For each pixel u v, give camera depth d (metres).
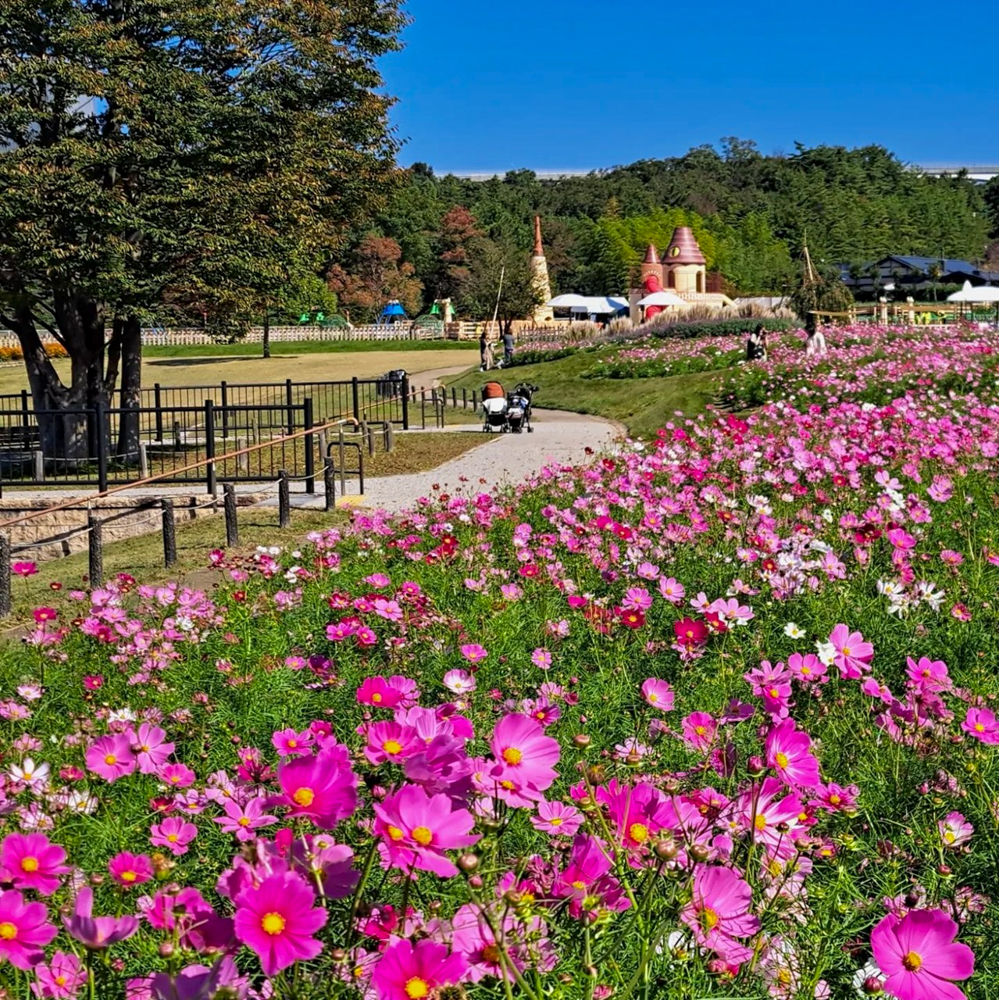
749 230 113.19
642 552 6.88
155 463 21.00
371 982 1.93
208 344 65.38
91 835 3.38
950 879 3.17
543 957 1.99
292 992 1.96
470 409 30.45
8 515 15.36
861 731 4.39
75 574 11.63
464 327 69.88
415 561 7.95
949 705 4.53
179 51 21.22
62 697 5.73
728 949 2.09
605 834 2.23
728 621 5.10
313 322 80.94
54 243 18.38
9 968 2.17
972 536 7.68
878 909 3.08
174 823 2.84
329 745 2.77
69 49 18.86
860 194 135.62
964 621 5.59
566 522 8.18
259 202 20.31
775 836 2.52
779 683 3.41
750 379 22.77
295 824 2.58
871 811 3.76
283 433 23.02
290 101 22.19
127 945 2.66
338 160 23.16
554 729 4.53
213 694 5.40
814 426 12.16
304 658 5.68
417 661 5.46
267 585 8.02
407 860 1.80
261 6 20.88
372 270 86.00
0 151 20.05
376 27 23.62
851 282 108.38
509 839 3.42
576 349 40.97
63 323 21.11
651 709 4.66
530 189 131.75
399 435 23.27
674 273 65.38
